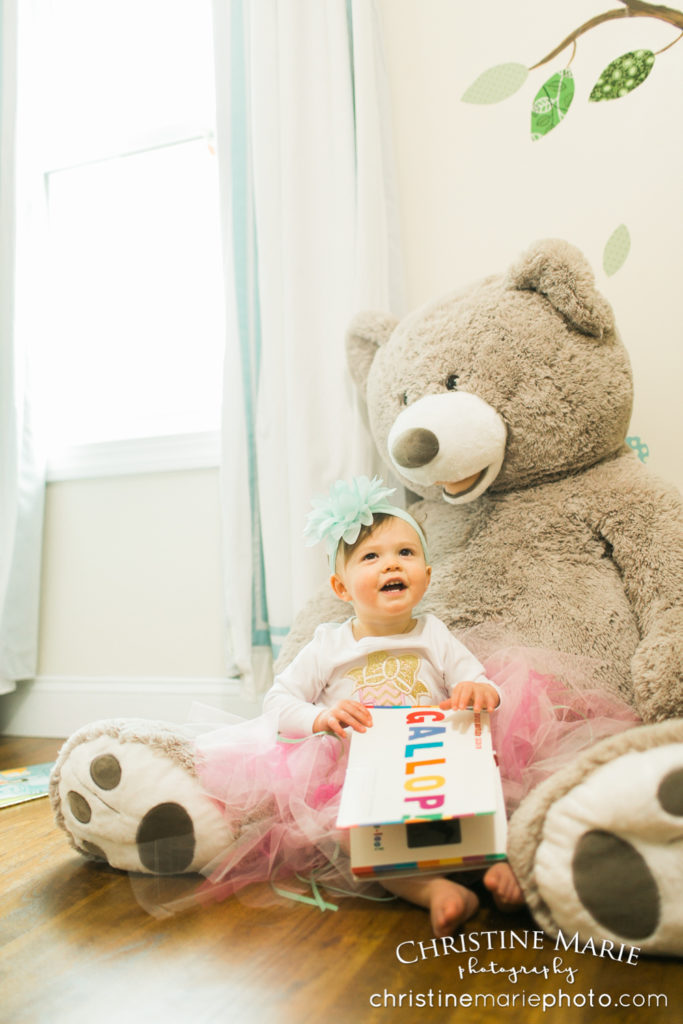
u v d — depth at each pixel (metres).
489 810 0.69
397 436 1.10
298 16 1.52
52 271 1.98
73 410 1.97
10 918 0.82
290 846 0.89
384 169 1.50
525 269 1.13
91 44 1.94
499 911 0.77
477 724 0.85
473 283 1.24
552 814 0.67
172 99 1.88
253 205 1.58
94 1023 0.61
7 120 1.84
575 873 0.65
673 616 0.97
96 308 1.98
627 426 1.16
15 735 1.85
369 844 0.73
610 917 0.64
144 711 1.73
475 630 1.09
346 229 1.47
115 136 1.92
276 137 1.54
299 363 1.47
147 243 1.96
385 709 0.89
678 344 1.35
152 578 1.76
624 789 0.63
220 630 1.69
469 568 1.15
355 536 1.02
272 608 1.51
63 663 1.84
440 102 1.52
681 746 0.66
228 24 1.60
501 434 1.11
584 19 1.42
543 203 1.45
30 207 1.89
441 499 1.27
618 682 1.00
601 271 1.40
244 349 1.57
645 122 1.38
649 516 1.06
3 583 1.75
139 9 1.90
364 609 1.02
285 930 0.76
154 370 1.94
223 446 1.57
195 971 0.69
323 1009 0.61
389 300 1.48
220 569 1.70
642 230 1.38
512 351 1.12
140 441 1.78
